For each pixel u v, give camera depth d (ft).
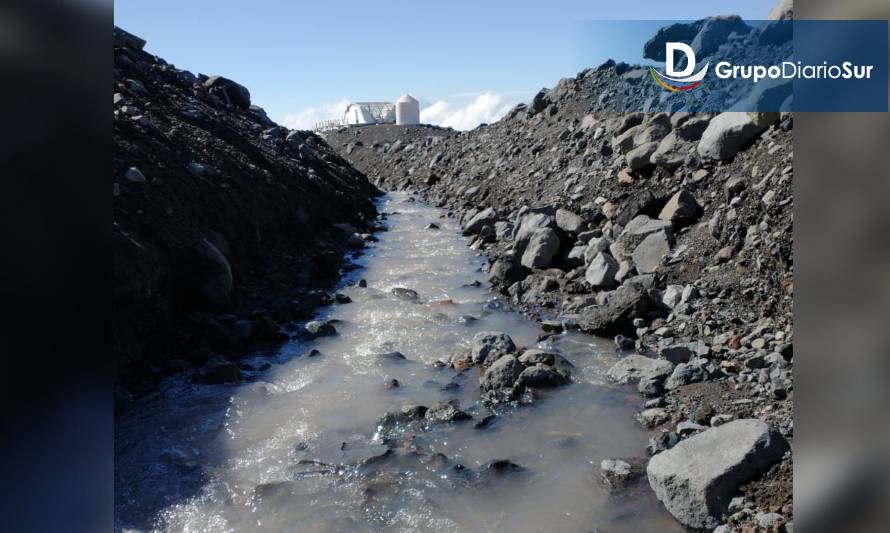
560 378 21.63
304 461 17.10
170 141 35.83
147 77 48.34
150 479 16.37
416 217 60.29
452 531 14.12
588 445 17.57
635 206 34.09
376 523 14.47
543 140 60.03
